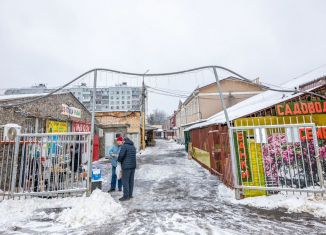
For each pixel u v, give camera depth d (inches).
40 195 221.3
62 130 451.5
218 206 205.9
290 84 456.1
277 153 230.8
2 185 265.0
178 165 504.7
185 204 214.2
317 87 273.4
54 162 231.0
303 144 232.1
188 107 1255.5
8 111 293.0
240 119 265.6
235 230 152.3
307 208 185.0
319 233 145.8
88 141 233.6
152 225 163.3
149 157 700.0
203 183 307.7
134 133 892.0
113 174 276.8
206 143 434.9
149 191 268.7
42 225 166.1
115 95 2824.8
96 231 154.7
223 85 1008.9
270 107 276.5
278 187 213.2
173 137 2340.1
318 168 206.2
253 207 199.8
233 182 247.8
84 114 570.6
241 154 229.1
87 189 226.1
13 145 246.1
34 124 352.5
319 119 265.7
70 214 177.8
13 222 171.2
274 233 146.6
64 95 453.4
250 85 1008.2
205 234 146.7
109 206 193.2
